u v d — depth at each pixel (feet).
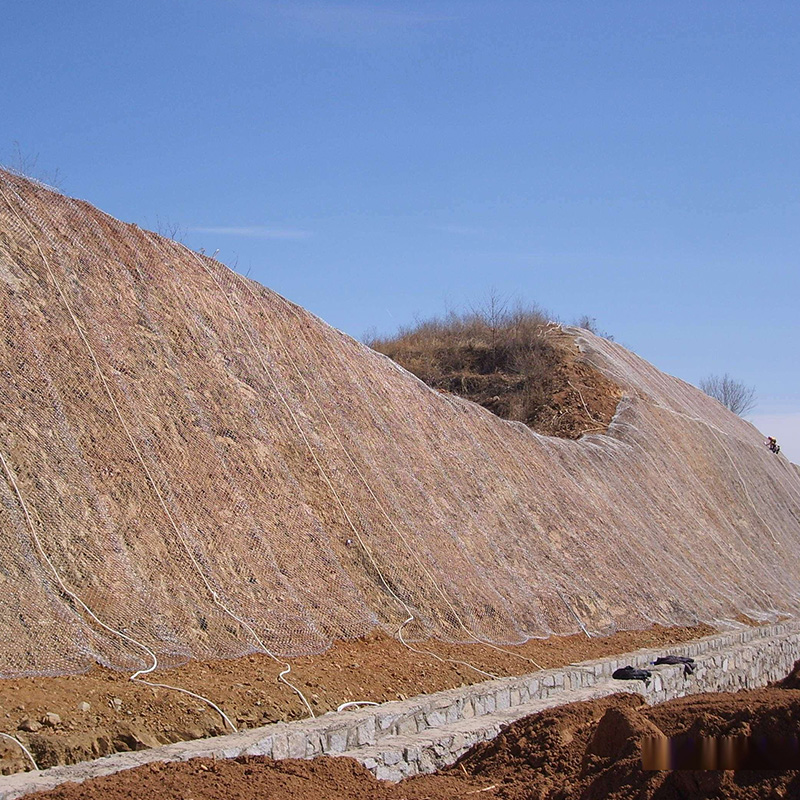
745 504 102.47
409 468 53.78
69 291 40.11
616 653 49.96
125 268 44.55
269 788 21.52
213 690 28.07
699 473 97.60
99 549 32.07
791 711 20.86
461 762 28.09
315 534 42.09
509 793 23.77
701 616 68.03
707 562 80.69
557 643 49.34
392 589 43.11
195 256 50.98
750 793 19.13
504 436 68.49
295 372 50.90
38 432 33.68
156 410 39.52
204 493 38.32
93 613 29.76
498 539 56.03
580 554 62.69
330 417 50.47
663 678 43.04
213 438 41.29
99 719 24.39
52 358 36.73
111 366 39.14
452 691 34.24
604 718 24.52
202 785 20.67
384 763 26.37
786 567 98.17
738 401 188.75
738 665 53.47
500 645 44.70
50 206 43.06
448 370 107.86
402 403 59.36
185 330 45.03
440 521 51.93
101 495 33.96
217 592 34.60
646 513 79.05
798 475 137.39
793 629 71.87
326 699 30.22
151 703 25.99
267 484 42.01
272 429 45.37
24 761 21.62
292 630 35.47
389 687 33.42
